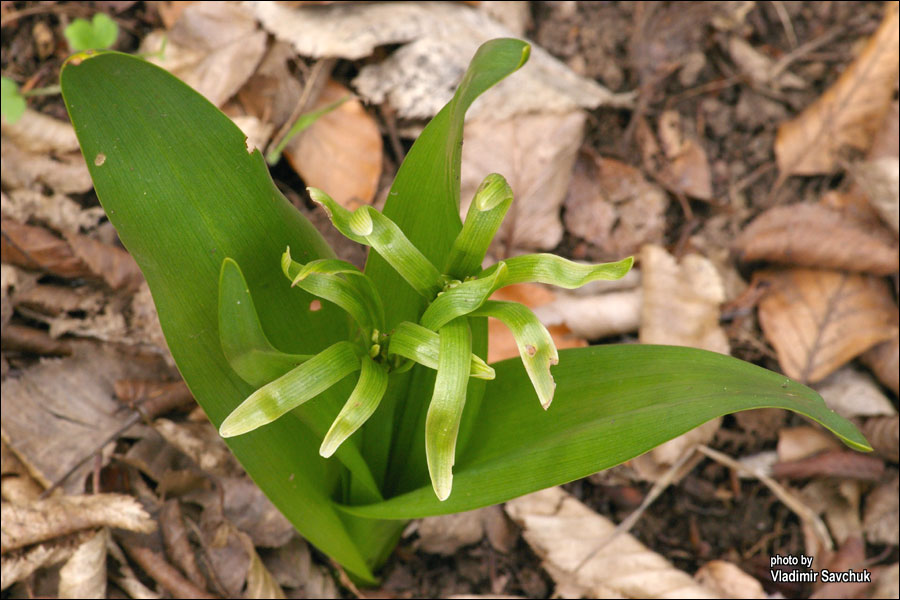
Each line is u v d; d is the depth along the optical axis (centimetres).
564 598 84
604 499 87
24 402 83
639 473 87
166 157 70
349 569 80
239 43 89
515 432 74
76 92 65
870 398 88
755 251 91
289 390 64
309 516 76
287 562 83
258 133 89
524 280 64
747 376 72
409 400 77
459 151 71
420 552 85
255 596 82
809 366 89
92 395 84
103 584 81
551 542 85
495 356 87
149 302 86
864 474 87
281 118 89
